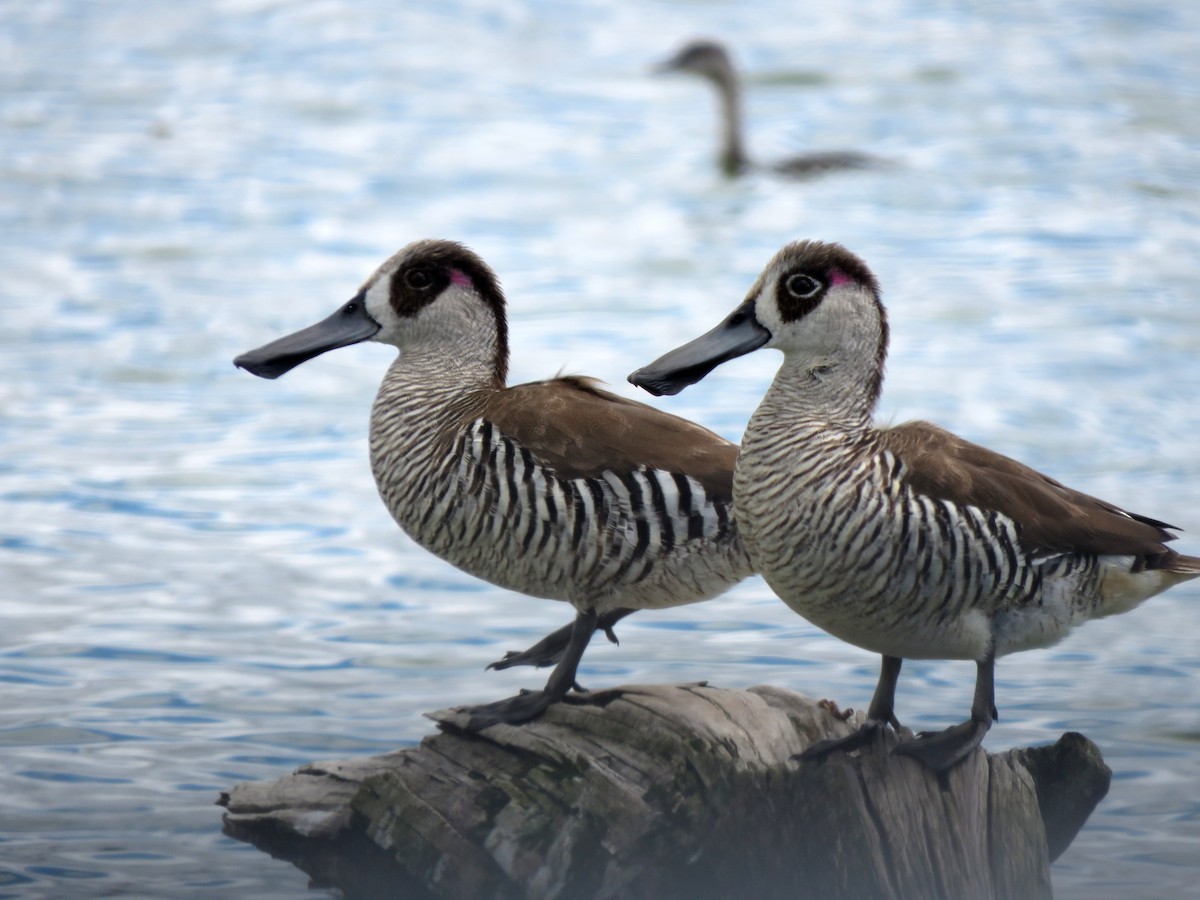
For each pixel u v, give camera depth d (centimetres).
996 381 1981
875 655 1265
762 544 869
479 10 4494
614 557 944
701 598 972
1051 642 895
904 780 862
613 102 3728
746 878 848
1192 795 1023
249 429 1808
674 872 849
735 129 3175
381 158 3177
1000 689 1202
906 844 850
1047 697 1184
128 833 950
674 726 887
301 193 2905
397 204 2859
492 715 939
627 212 2880
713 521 938
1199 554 1441
